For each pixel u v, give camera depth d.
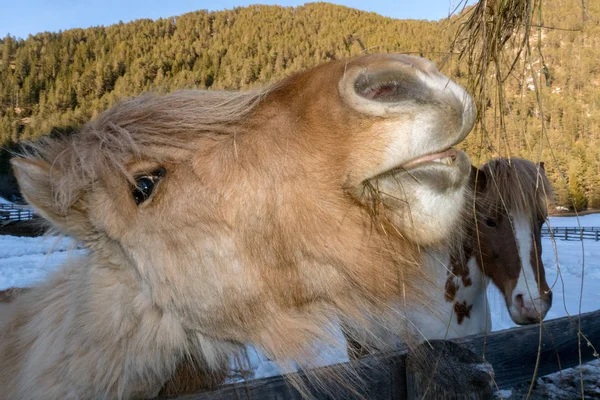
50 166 1.59
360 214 1.27
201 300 1.41
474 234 3.13
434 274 1.67
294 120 1.34
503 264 3.15
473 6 1.68
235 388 1.50
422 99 1.16
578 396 2.46
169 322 1.49
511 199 3.00
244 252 1.37
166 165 1.43
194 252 1.40
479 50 1.66
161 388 1.62
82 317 1.49
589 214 38.25
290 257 1.34
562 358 2.26
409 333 1.69
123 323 1.48
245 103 1.48
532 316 3.03
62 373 1.46
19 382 1.59
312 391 1.56
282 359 1.45
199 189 1.39
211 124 1.45
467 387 1.29
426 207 1.23
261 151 1.35
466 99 1.21
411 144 1.16
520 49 1.51
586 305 7.38
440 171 1.21
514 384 2.09
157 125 1.47
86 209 1.54
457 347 1.60
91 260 1.58
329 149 1.25
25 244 18.39
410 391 1.53
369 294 1.37
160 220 1.42
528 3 1.50
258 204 1.34
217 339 1.49
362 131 1.20
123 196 1.44
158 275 1.42
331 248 1.30
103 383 1.45
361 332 1.65
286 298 1.40
